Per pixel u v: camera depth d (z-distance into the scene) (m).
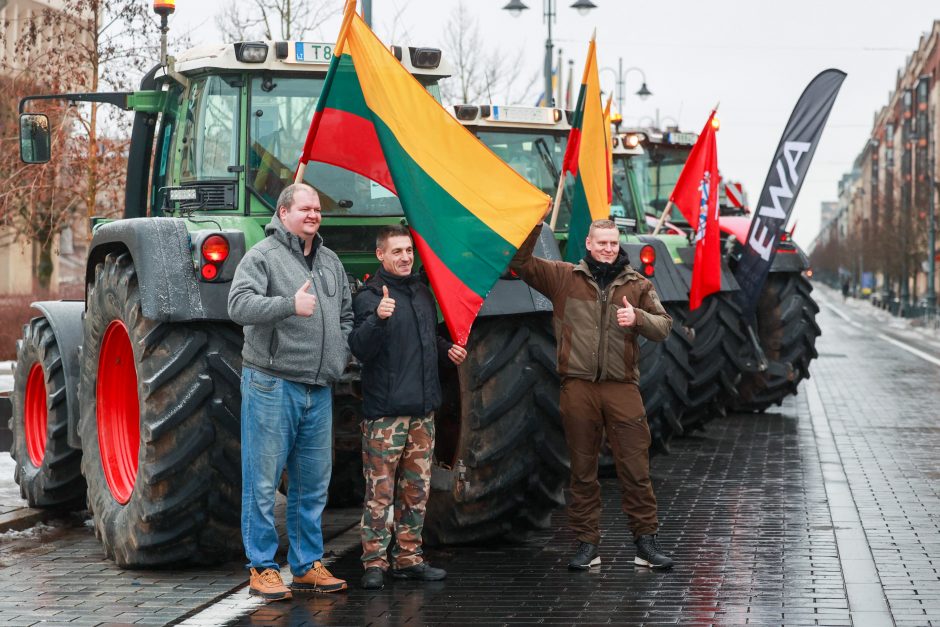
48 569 6.63
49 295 24.91
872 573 6.39
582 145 7.65
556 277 6.52
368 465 6.25
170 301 6.13
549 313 6.76
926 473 9.85
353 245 7.06
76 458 7.93
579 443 6.55
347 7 6.02
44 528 7.97
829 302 80.25
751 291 11.61
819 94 11.38
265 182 6.96
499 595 6.00
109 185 18.89
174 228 6.30
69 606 5.80
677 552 6.95
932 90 73.25
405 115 6.17
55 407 7.91
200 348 6.25
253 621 5.54
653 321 6.39
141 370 6.23
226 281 6.21
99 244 6.76
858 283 98.56
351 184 7.03
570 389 6.53
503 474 6.71
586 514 6.59
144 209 8.30
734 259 12.50
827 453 11.04
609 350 6.47
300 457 6.10
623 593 6.01
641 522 6.57
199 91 7.05
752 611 5.64
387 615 5.64
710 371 11.26
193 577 6.41
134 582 6.30
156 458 6.21
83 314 7.22
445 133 6.26
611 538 7.41
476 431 6.60
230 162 6.95
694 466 10.29
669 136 14.56
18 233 21.75
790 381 13.84
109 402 7.02
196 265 6.23
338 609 5.75
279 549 7.20
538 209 6.35
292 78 7.02
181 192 6.96
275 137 6.98
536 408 6.71
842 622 5.45
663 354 8.94
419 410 6.18
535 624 5.46
